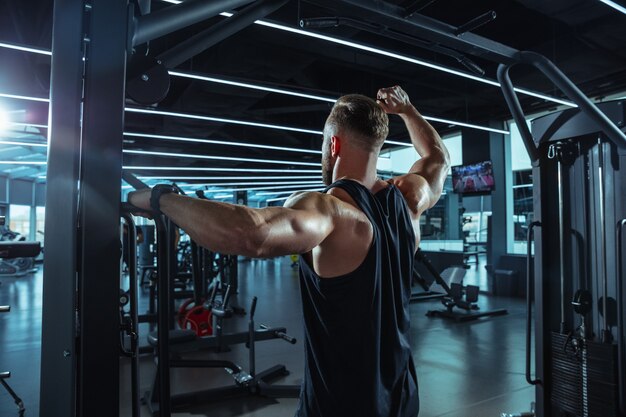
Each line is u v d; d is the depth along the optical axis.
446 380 3.02
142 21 0.81
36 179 11.71
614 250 1.78
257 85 4.16
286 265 12.65
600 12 3.92
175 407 2.56
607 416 1.76
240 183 11.39
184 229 0.57
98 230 0.68
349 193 0.69
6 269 9.23
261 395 2.74
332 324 0.66
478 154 7.05
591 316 1.88
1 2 3.70
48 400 0.72
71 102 0.70
